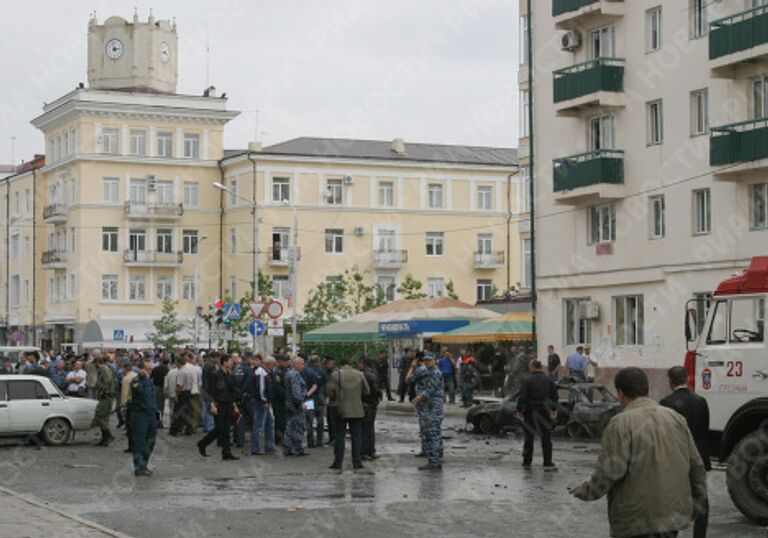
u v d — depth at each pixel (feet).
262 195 244.83
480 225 261.03
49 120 263.90
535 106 143.64
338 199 250.16
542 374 68.59
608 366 130.21
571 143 137.49
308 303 193.16
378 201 253.03
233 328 179.22
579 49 136.05
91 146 250.37
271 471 68.18
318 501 54.19
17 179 287.07
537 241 142.92
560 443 88.79
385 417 124.16
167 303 215.72
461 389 132.87
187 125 257.14
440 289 257.34
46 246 272.92
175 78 268.00
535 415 68.44
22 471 69.31
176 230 255.50
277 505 52.85
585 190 130.31
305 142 254.68
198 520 48.26
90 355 129.08
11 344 287.69
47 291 271.90
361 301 233.14
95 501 54.75
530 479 62.95
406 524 46.85
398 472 67.15
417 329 137.28
